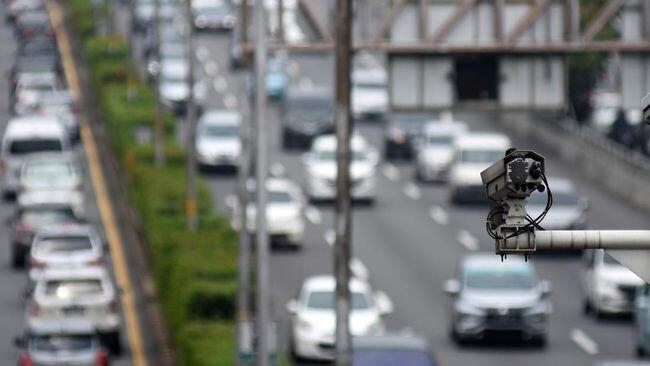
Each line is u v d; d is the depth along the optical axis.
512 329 98.50
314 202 144.75
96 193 145.62
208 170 157.12
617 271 105.56
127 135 146.12
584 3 132.75
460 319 99.06
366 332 94.00
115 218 135.75
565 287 116.00
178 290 93.94
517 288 100.12
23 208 122.25
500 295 99.44
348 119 54.38
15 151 147.12
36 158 129.25
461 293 100.19
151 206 117.31
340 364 54.41
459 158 145.75
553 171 162.38
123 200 139.12
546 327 100.38
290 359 95.00
